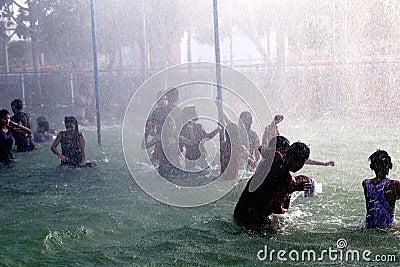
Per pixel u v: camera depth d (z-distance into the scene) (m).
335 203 5.32
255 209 4.69
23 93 16.98
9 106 16.78
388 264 3.78
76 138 7.69
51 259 4.06
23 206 5.61
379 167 4.57
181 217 5.00
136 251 4.18
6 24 17.05
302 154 4.62
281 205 4.73
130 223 4.91
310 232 4.47
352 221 4.75
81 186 6.45
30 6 16.56
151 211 5.23
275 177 4.67
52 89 16.94
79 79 16.89
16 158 8.56
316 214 4.97
